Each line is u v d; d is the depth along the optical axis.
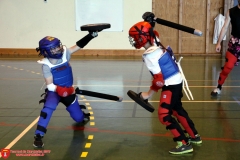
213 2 10.93
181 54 11.30
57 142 3.48
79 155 3.13
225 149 3.24
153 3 11.05
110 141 3.49
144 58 2.98
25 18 11.14
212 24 11.09
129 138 3.57
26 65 9.03
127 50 11.17
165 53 3.03
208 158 3.03
